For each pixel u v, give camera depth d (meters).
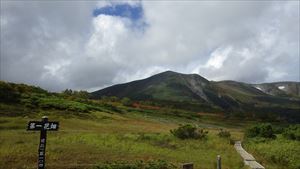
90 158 22.52
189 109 182.88
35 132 37.09
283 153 29.09
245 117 144.88
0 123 43.84
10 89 70.75
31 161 20.64
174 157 26.75
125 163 20.45
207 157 28.52
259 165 25.48
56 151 24.30
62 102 70.44
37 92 81.19
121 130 51.09
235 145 43.50
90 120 61.22
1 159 20.62
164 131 55.38
